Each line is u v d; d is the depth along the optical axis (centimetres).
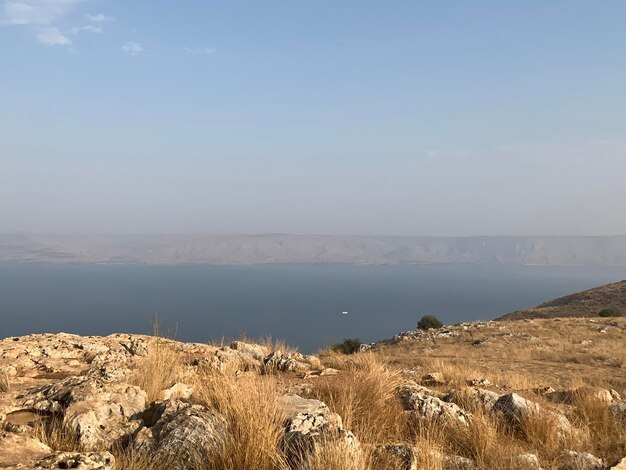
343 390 798
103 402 600
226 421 575
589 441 749
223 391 675
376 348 3847
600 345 3209
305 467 466
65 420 552
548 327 4075
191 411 576
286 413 626
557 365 2530
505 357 2897
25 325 16512
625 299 6138
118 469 473
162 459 496
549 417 785
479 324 4541
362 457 495
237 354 1278
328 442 484
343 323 19312
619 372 2275
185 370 980
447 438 698
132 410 610
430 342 3828
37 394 651
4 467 411
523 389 1200
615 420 837
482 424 707
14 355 1105
